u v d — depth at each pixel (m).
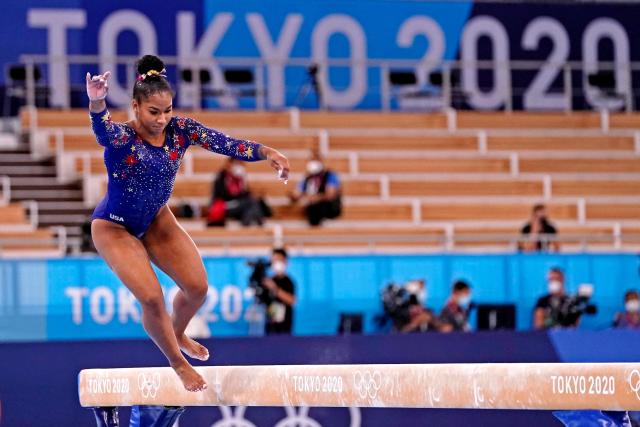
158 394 15.28
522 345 25.36
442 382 12.65
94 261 28.09
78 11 45.72
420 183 39.69
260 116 42.16
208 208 36.94
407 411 25.17
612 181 41.06
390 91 47.00
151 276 13.44
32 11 45.28
